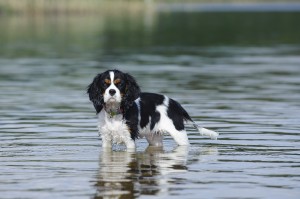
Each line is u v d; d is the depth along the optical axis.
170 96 17.58
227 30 48.72
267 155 10.89
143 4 76.56
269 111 15.38
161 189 8.72
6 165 10.15
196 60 27.39
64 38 39.00
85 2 62.47
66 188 8.77
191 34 44.16
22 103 16.56
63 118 14.48
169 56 29.17
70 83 20.23
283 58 28.28
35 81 20.75
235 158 10.68
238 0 130.25
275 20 63.62
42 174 9.55
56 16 59.31
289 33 45.75
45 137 12.45
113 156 10.88
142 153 11.18
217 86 19.56
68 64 25.58
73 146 11.66
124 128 11.33
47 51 31.06
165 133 12.30
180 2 123.75
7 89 19.12
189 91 18.52
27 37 39.53
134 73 22.61
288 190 8.65
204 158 10.73
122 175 9.51
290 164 10.20
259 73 22.88
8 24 49.56
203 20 62.47
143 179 9.26
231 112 15.24
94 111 15.38
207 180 9.19
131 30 46.97
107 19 58.66
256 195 8.42
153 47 34.00
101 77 11.21
